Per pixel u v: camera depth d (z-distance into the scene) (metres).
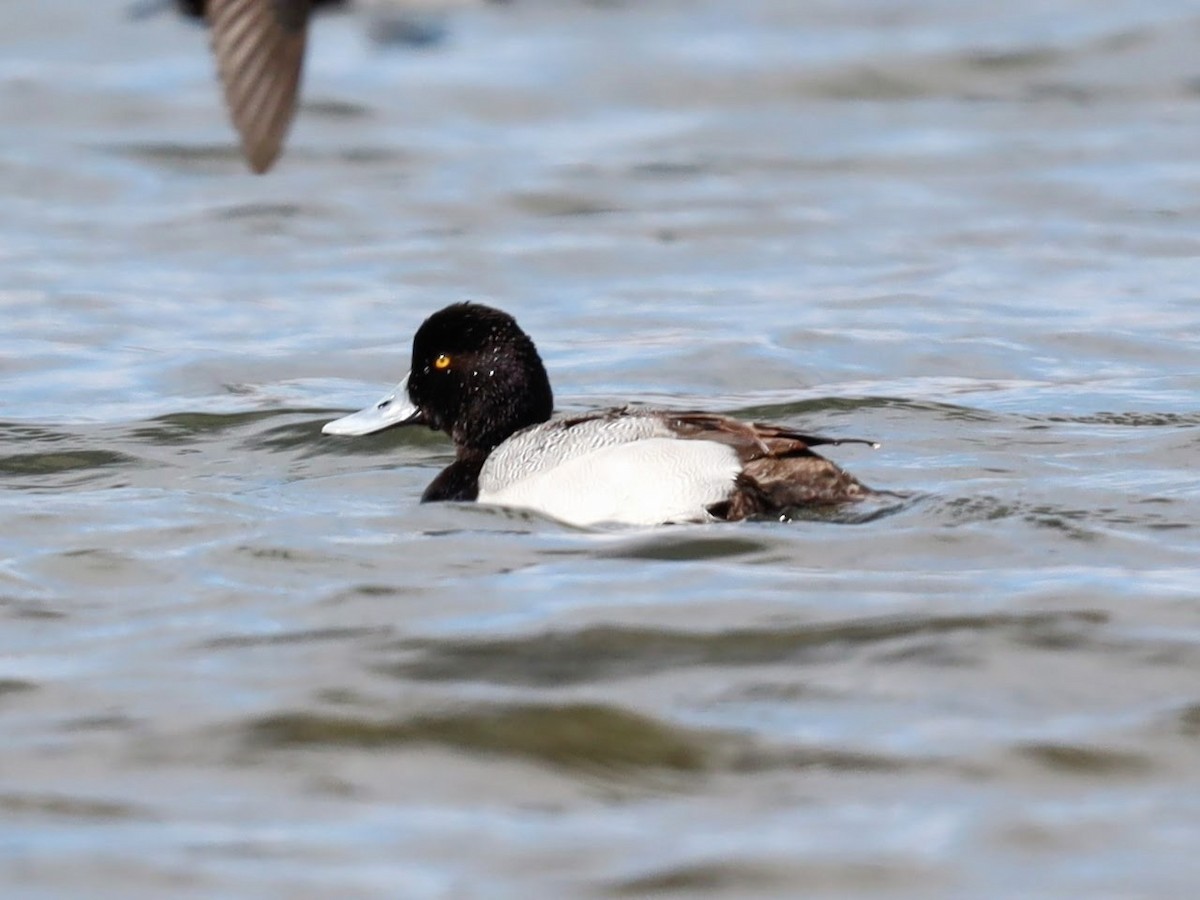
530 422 12.84
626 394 16.02
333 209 23.27
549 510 11.72
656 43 32.06
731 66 30.33
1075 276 20.08
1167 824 7.77
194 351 17.36
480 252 21.34
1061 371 16.44
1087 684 9.11
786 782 8.26
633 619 9.96
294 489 12.83
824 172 24.94
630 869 7.51
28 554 11.26
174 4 9.82
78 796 8.18
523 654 9.57
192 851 7.68
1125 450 13.29
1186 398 15.17
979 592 10.24
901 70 29.75
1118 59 30.22
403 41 10.49
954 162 25.33
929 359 16.92
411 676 9.34
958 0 34.44
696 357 17.06
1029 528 11.26
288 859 7.61
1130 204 23.09
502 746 8.63
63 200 23.72
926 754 8.45
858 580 10.48
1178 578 10.43
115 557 11.20
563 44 32.16
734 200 23.56
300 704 9.04
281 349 17.48
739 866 7.53
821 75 29.61
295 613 10.20
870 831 7.78
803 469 11.45
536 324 18.58
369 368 16.88
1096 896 7.23
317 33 32.34
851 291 19.56
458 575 10.73
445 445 14.03
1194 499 11.86
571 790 8.27
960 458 13.16
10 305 19.11
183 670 9.45
